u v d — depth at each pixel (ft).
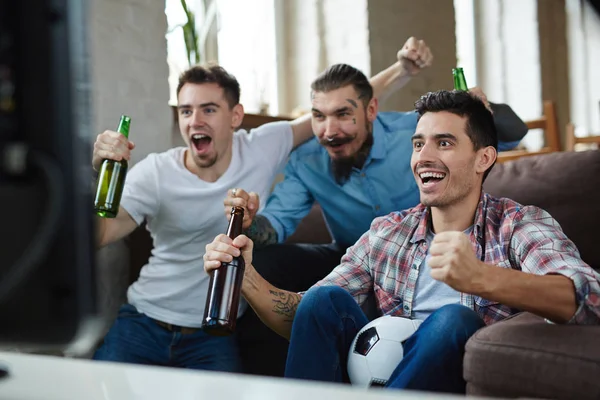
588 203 6.40
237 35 11.56
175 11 10.36
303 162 7.75
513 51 17.80
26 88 1.48
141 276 7.11
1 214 1.50
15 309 1.54
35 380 2.38
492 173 6.93
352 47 11.63
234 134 7.54
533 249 4.80
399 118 7.79
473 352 4.13
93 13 7.97
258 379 2.31
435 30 12.85
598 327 4.00
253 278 5.28
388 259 5.50
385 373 4.73
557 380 3.77
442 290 5.22
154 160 7.10
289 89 12.26
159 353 6.75
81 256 1.53
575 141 12.28
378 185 7.47
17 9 1.47
